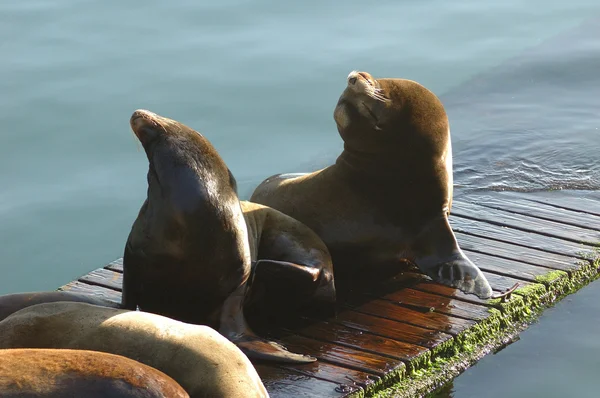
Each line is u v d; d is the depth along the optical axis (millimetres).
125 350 18297
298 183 27484
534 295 25875
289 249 24891
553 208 31484
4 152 36219
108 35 45188
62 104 39250
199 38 45344
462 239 28969
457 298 25578
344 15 49156
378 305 25203
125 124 38125
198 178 21891
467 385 22672
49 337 18812
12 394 15539
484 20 50500
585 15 52750
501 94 44125
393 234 26578
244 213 25094
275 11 48969
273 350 22156
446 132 26375
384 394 21766
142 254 22078
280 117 39500
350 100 25750
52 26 45969
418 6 51188
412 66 44281
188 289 22344
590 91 44531
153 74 41875
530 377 22922
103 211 33531
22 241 31953
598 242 28875
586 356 23781
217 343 18203
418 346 23219
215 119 38812
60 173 35438
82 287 25953
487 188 33656
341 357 22609
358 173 26406
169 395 16125
